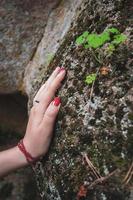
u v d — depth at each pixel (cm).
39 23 65
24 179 85
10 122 81
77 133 44
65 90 47
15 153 50
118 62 44
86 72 46
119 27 46
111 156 42
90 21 50
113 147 42
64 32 61
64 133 46
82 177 43
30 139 49
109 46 46
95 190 42
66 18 62
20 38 66
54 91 48
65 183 44
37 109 48
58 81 48
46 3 64
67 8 62
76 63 48
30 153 49
